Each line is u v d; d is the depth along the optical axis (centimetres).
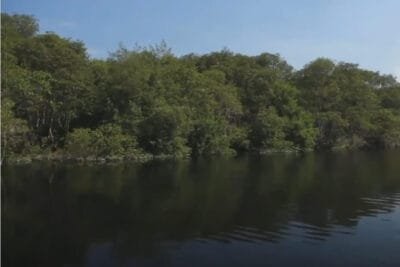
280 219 3425
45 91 7181
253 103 10650
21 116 7262
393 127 12031
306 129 10444
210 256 2633
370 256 2644
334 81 12225
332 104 11988
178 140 7938
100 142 7075
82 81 7750
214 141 8500
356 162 7425
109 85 8006
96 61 8594
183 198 4122
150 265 2508
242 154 8950
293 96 11000
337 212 3647
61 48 7731
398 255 2659
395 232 3097
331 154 9250
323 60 12450
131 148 7462
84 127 7900
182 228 3180
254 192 4444
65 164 6450
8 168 5869
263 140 9806
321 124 11312
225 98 9475
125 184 4809
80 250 2739
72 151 6944
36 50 7712
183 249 2756
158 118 7838
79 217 3441
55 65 7712
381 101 13712
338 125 11344
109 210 3653
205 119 8550
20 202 3891
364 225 3281
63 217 3431
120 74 7931
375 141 12206
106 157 7125
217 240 2912
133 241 2894
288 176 5562
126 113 7894
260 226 3228
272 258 2609
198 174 5653
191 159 7631
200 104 8906
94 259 2605
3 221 3309
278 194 4353
